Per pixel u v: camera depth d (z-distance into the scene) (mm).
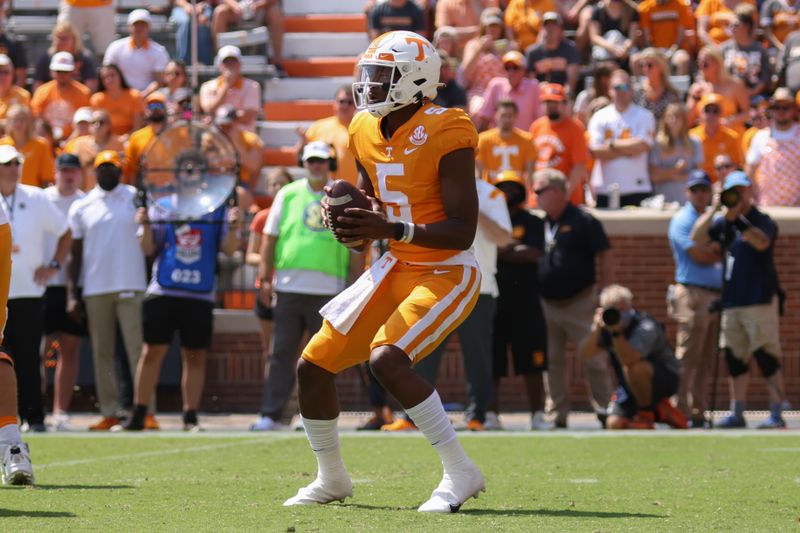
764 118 36562
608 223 33844
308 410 13195
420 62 12742
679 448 21594
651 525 11812
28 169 32750
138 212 28297
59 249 28266
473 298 13039
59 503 13359
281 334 27844
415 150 12812
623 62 40594
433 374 26625
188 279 27938
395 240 12664
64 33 39875
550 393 29234
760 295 28375
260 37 43500
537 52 39719
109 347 28984
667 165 35031
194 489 15117
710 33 43062
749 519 12391
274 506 13203
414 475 17078
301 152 34688
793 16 43500
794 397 34094
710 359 29891
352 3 47656
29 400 27500
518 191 28078
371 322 13008
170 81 38188
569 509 13148
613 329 26672
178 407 34094
